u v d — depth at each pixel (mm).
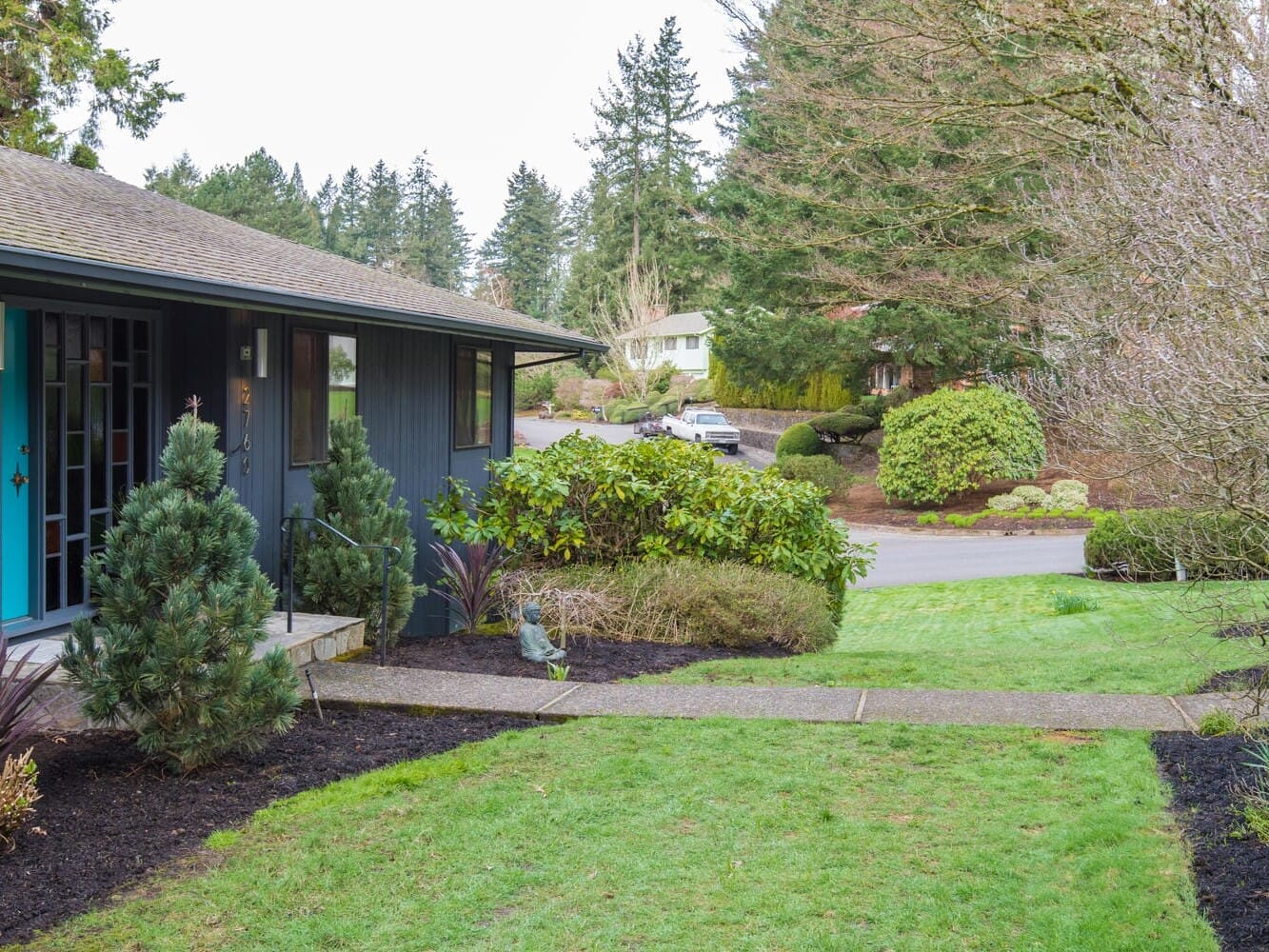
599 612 8781
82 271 5645
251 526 5406
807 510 10055
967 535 21625
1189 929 3451
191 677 4973
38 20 24797
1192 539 5152
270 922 3672
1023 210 13969
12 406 6770
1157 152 7570
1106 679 7000
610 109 58250
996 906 3691
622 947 3475
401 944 3516
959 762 5207
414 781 5012
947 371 26172
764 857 4133
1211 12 8758
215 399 7852
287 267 9031
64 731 5758
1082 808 4547
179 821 4582
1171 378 4367
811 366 26844
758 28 14539
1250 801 4277
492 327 10852
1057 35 11305
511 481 9789
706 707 6246
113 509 7438
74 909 3752
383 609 7480
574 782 4984
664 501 10031
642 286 51938
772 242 19422
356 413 9914
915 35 11695
